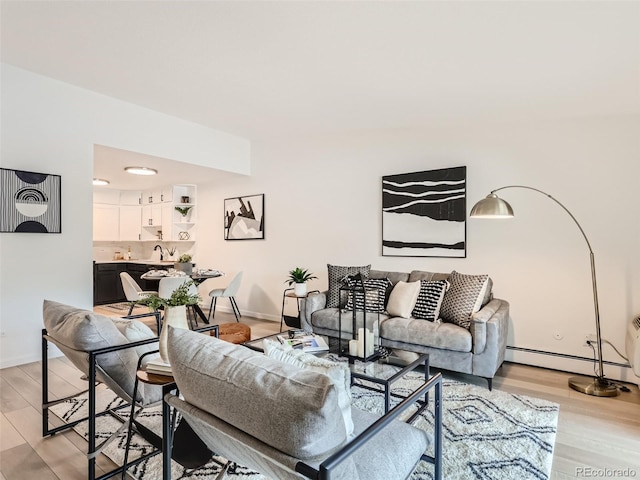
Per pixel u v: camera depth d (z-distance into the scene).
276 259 5.38
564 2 1.86
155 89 3.62
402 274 3.89
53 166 3.55
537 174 3.41
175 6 2.25
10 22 2.49
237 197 5.86
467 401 2.64
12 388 2.86
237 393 1.05
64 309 2.06
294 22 2.31
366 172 4.48
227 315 5.75
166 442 1.36
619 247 3.07
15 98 3.31
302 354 1.39
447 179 3.86
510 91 2.92
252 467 1.26
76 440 2.14
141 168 5.08
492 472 1.84
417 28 2.24
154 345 2.07
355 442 0.98
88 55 2.96
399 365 2.30
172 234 6.49
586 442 2.15
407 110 3.58
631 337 2.78
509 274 3.55
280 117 4.27
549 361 3.37
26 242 3.42
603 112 3.07
